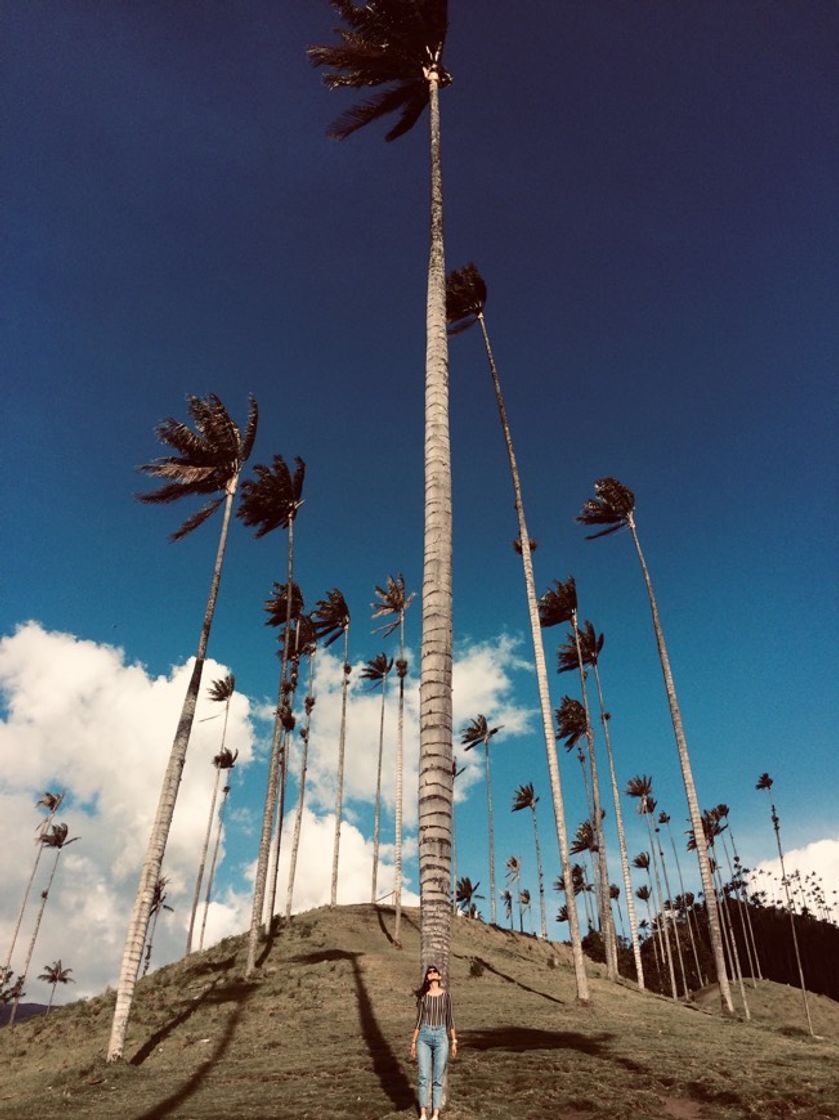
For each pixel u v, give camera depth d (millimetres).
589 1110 9492
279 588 43250
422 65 15461
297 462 33969
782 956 88500
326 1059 14500
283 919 44438
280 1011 22328
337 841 51969
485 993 24500
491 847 62344
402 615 49188
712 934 27250
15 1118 11688
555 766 25516
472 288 30344
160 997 27016
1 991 72750
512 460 29844
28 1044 23797
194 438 24078
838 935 87812
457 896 65125
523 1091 10281
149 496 24203
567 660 49281
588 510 37000
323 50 15109
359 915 45812
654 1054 13289
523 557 28812
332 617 51750
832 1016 52750
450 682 9391
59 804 80625
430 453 10914
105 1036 22422
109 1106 12227
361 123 16141
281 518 34188
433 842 8531
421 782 8883
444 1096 8000
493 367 30453
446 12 15078
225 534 24172
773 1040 17922
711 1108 9680
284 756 44062
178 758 20734
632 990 35219
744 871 84875
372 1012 20828
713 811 72562
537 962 41594
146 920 18906
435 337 12133
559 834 24453
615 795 47375
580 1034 16062
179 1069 16125
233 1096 11812
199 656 22172
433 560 10016
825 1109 9312
